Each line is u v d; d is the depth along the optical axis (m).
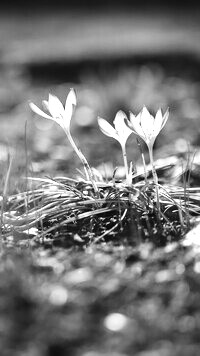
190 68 3.12
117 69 2.97
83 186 0.87
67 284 0.68
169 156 1.23
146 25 4.35
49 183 0.93
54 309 0.64
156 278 0.69
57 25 4.45
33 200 0.86
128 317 0.63
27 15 5.10
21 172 1.08
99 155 1.49
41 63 3.11
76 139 1.76
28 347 0.60
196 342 0.61
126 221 0.83
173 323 0.63
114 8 5.39
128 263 0.72
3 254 0.75
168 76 3.04
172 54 3.19
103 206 0.85
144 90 2.36
